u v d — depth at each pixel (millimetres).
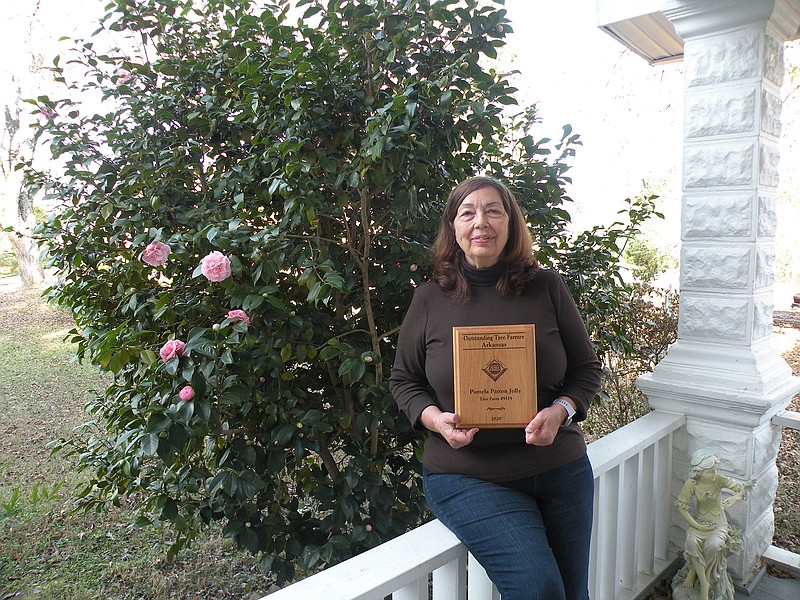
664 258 7703
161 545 2754
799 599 2211
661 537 2328
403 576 1171
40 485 3305
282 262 1825
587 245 2562
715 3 2084
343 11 1818
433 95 1808
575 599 1388
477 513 1256
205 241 1985
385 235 2172
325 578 1147
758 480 2271
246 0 2119
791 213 8664
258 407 2059
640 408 3572
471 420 1267
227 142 2217
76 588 2449
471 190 1350
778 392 2150
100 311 2188
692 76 2229
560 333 1378
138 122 2201
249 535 2027
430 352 1365
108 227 2145
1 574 2523
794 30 2189
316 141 1900
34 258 7859
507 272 1354
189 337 1715
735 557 2234
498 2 1820
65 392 4762
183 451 1810
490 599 1407
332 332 2146
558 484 1319
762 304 2229
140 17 2164
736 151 2141
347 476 1992
